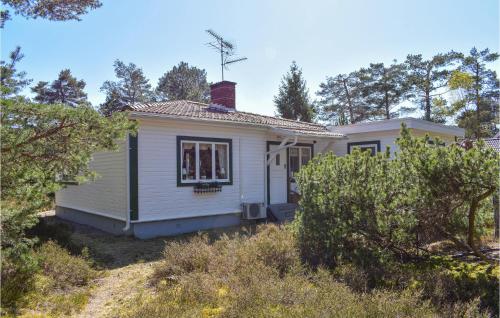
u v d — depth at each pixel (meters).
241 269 5.43
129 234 9.81
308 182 6.65
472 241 5.80
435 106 33.91
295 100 35.22
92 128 4.85
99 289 5.67
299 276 5.14
